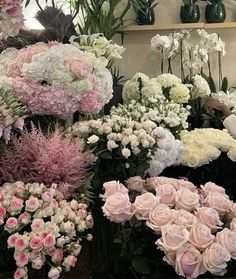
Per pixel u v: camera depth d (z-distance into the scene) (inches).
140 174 48.5
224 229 35.9
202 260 33.5
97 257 45.5
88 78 48.3
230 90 126.8
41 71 46.3
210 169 61.9
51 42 53.4
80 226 39.2
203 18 126.3
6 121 39.5
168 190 40.0
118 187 40.7
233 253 34.4
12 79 46.6
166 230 34.5
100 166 47.7
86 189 44.6
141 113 59.9
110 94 54.0
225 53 121.2
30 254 36.0
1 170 42.1
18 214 38.4
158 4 127.9
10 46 65.0
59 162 41.0
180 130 62.6
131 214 37.5
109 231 45.3
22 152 41.7
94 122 48.3
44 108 47.7
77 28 106.9
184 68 120.4
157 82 83.7
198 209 37.9
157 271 36.4
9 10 47.6
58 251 36.6
